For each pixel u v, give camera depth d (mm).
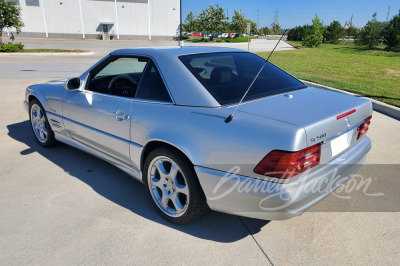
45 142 4340
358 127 2643
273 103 2459
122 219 2789
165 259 2305
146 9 44500
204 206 2521
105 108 3111
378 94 7727
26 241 2496
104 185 3396
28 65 14094
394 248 2402
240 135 2150
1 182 3445
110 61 3299
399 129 5273
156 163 2701
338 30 43406
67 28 42719
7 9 19891
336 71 13016
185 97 2520
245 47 32500
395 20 28859
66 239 2518
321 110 2344
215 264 2254
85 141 3602
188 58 2799
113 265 2248
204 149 2293
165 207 2744
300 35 54188
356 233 2580
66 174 3645
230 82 2686
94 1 42531
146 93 2795
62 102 3752
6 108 6578
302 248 2414
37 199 3104
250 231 2621
